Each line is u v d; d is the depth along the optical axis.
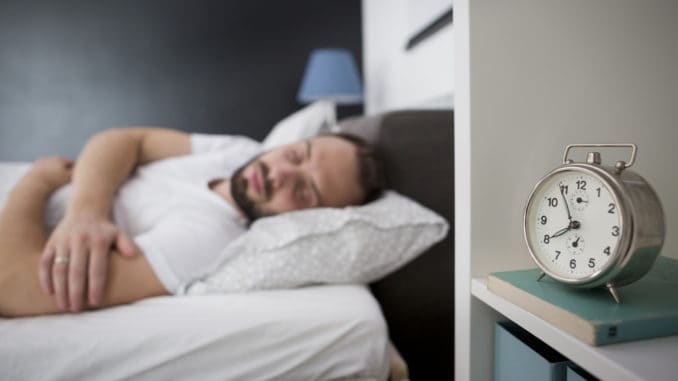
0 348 0.61
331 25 2.86
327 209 0.91
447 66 1.51
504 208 0.52
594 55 0.52
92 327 0.65
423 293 1.01
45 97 2.62
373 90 2.68
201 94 2.78
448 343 1.02
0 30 2.54
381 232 0.85
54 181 1.03
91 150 1.12
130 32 2.68
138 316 0.68
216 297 0.76
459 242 0.55
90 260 0.73
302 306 0.72
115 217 1.04
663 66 0.54
